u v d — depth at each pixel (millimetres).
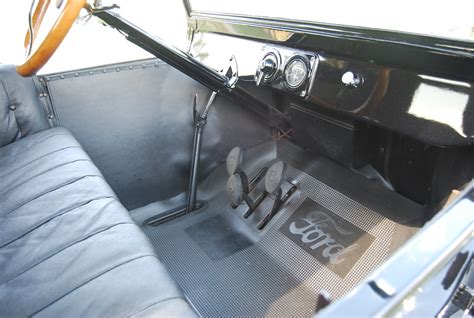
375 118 1072
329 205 1543
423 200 1400
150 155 1870
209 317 1272
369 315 365
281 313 1253
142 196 1926
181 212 1896
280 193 1624
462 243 472
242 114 1961
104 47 1654
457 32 837
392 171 1480
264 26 1306
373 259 1318
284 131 1883
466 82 850
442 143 963
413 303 405
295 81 1231
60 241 958
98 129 1711
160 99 1789
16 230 1027
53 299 781
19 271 877
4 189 1254
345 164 1538
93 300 764
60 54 1589
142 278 810
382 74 1010
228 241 1597
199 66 1412
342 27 1066
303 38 1194
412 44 916
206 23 1593
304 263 1396
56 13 884
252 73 1395
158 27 1720
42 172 1299
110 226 1000
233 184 1697
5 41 1592
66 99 1614
